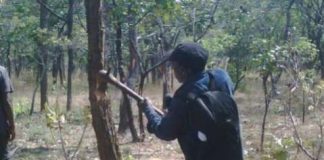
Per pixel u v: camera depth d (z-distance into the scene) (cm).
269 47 1455
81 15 1967
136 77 1377
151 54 1939
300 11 2755
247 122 1652
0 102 733
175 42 1797
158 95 2689
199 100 414
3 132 735
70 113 1764
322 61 2723
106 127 628
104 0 1267
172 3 1227
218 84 427
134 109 1895
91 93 624
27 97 2705
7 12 2375
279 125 1464
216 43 1709
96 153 1155
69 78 2020
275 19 2489
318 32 2755
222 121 416
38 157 1116
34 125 1531
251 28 2189
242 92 2516
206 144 417
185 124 421
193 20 1608
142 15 1271
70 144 1262
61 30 1841
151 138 1383
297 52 1112
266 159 608
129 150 1203
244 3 2339
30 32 1847
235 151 424
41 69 2233
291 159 800
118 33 1345
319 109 1459
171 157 1172
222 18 2145
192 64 424
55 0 1964
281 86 1672
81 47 1798
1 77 728
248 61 1708
